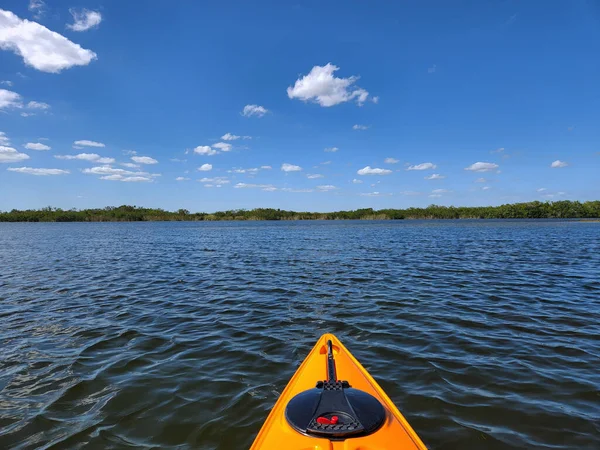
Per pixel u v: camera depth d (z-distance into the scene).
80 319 8.66
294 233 47.06
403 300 10.23
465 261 18.11
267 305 9.86
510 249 23.77
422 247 25.67
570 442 3.95
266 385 5.35
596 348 6.61
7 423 4.43
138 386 5.33
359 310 9.28
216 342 7.10
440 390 5.11
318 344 5.74
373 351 6.59
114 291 11.74
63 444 4.03
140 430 4.29
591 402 4.76
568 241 29.77
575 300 10.06
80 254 22.83
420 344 6.90
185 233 49.34
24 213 133.50
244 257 20.69
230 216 158.62
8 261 19.42
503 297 10.48
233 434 4.20
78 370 5.87
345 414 3.27
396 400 4.86
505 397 4.90
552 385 5.22
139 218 143.88
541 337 7.20
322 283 12.80
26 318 8.75
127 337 7.40
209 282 13.19
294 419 3.29
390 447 3.04
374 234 42.78
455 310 9.17
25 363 6.14
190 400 4.94
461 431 4.16
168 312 9.23
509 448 3.86
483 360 6.12
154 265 17.66
